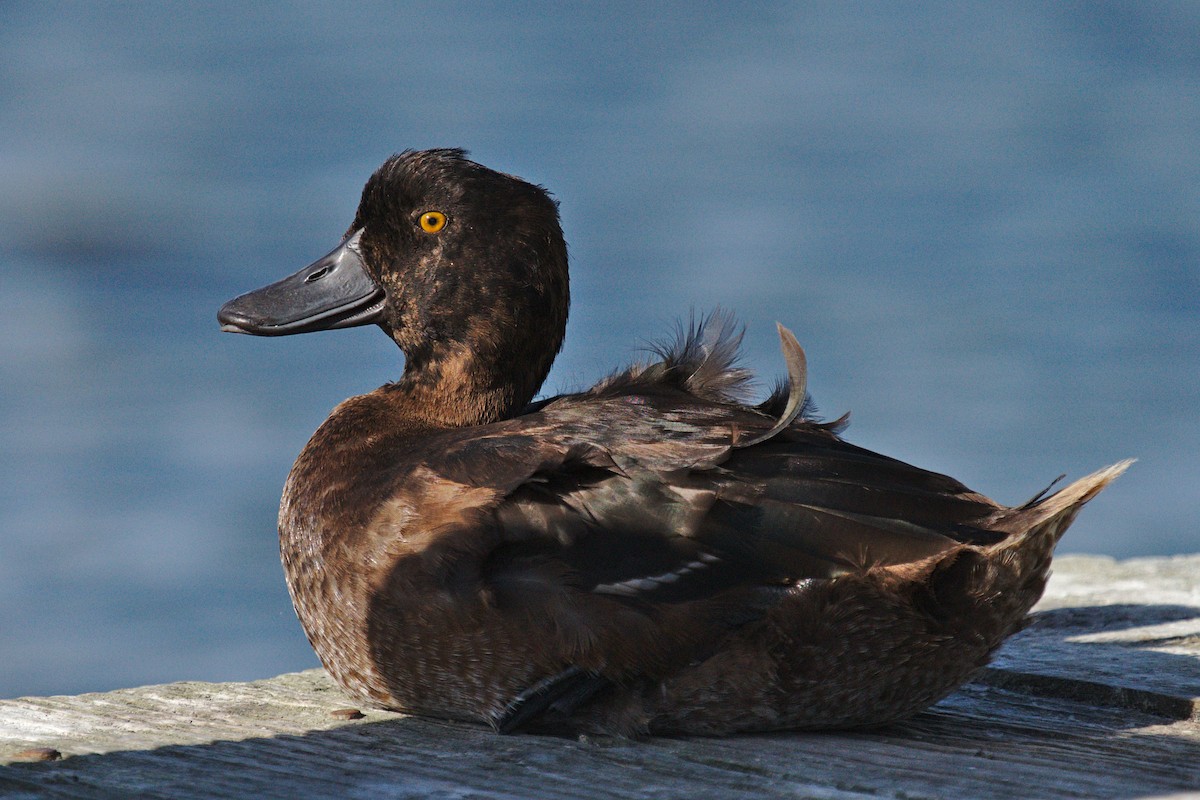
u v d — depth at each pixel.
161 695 6.71
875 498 5.88
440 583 6.08
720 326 7.29
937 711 6.48
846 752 5.70
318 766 5.48
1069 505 5.68
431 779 5.30
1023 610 5.92
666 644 5.82
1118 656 7.25
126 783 5.21
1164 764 5.51
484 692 6.09
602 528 5.99
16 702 6.48
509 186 7.50
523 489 6.11
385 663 6.29
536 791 5.14
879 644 5.82
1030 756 5.64
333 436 7.17
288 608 15.69
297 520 6.84
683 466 6.00
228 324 7.85
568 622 5.87
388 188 7.59
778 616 5.80
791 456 6.05
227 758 5.57
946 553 5.70
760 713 5.92
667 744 5.84
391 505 6.36
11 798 5.02
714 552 5.87
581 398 7.03
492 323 7.44
